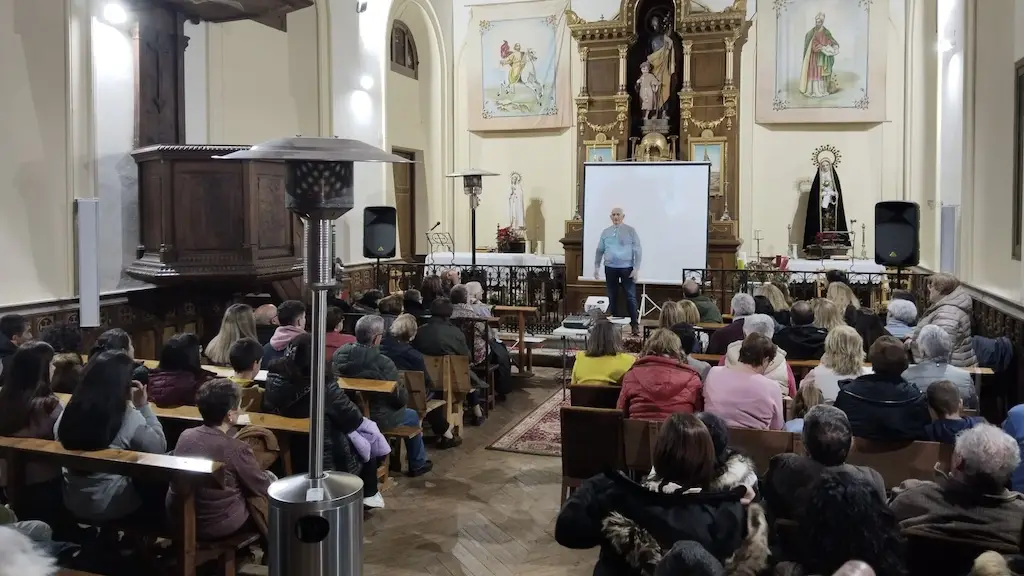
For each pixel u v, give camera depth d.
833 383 4.16
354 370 4.94
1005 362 5.60
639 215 10.34
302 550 1.98
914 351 5.06
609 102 12.22
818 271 9.62
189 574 3.15
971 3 7.18
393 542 4.24
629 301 9.58
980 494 2.51
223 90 8.33
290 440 4.09
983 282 6.98
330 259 2.07
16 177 6.02
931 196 10.11
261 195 7.09
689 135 11.83
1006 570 1.90
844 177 11.81
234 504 3.35
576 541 2.39
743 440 3.70
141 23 7.06
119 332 4.48
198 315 7.80
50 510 3.48
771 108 11.88
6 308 5.87
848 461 3.50
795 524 2.74
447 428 5.95
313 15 9.89
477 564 3.98
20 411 3.49
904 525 2.57
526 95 12.91
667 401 4.14
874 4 11.46
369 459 4.44
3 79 5.91
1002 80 6.41
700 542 2.29
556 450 5.89
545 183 13.02
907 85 11.34
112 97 6.91
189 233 6.91
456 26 13.30
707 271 10.05
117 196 6.99
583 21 12.09
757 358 4.01
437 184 13.28
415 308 7.03
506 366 7.48
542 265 11.12
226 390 3.38
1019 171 5.80
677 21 11.73
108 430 3.22
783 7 11.74
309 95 9.87
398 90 12.45
